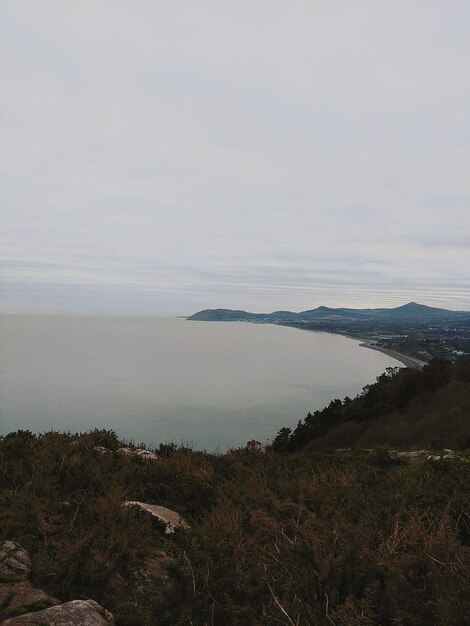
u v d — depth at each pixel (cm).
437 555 428
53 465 737
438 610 328
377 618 348
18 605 337
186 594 349
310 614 335
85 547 424
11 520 500
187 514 654
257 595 375
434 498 652
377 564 397
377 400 5262
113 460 835
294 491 722
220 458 1029
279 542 465
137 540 499
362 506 632
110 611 364
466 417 3017
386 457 1132
